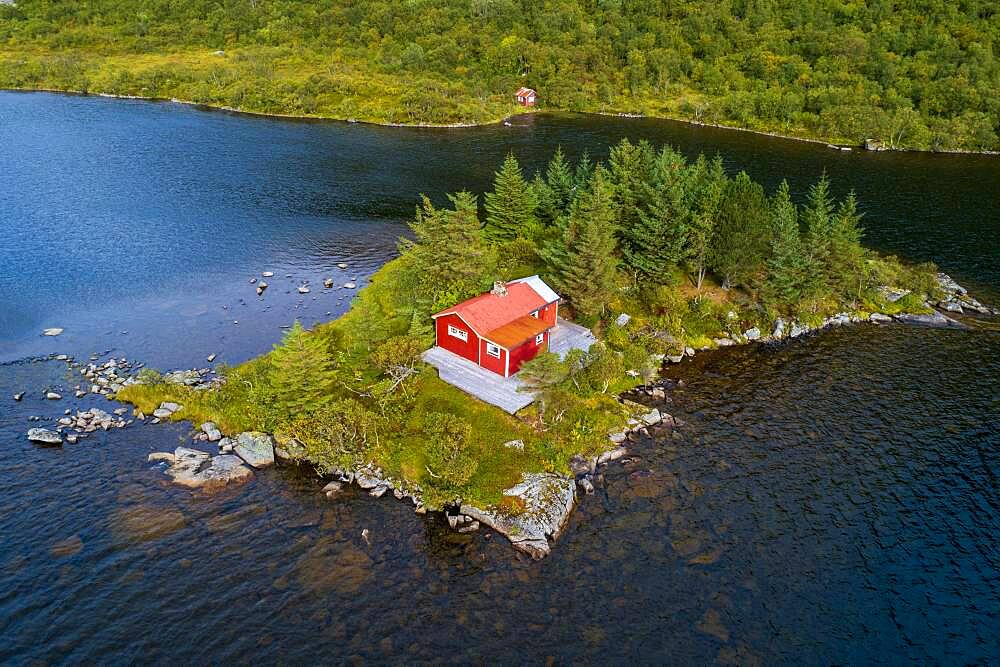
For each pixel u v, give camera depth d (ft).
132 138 495.41
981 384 215.72
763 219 255.91
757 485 170.91
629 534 154.61
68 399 195.31
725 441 187.42
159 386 197.36
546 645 128.47
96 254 301.22
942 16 650.43
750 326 247.09
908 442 188.14
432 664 124.16
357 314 220.23
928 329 251.19
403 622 131.95
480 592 138.72
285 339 191.31
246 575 140.97
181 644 126.31
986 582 144.46
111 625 129.18
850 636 132.16
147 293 267.18
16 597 133.59
